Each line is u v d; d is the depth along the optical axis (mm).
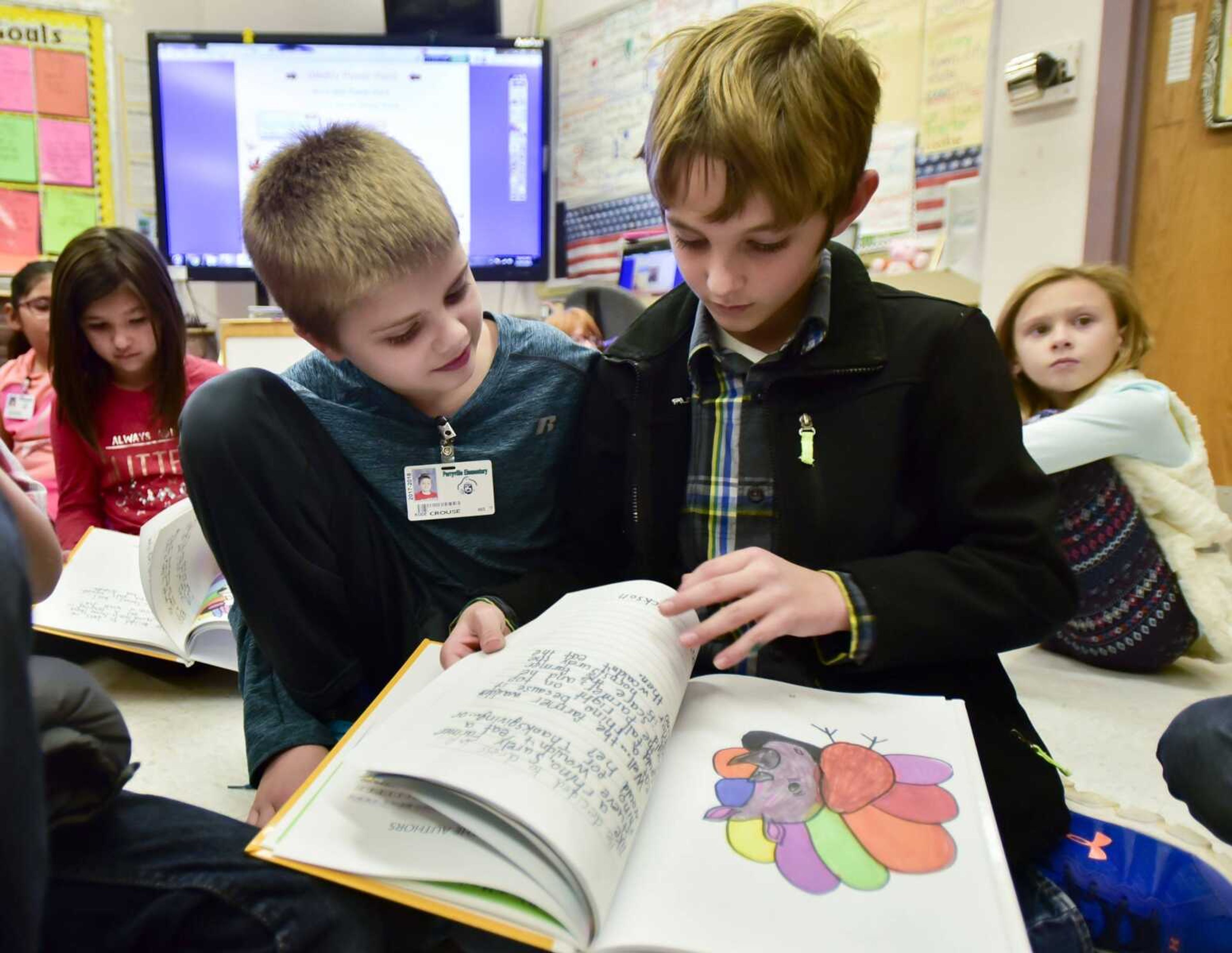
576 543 876
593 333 2014
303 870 414
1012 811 566
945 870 420
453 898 396
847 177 637
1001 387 673
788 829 449
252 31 2473
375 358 736
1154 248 1664
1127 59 1540
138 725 1017
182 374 1462
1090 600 1273
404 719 482
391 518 882
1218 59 1537
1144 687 1212
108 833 482
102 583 1167
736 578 575
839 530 677
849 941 374
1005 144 1692
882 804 469
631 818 436
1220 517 1231
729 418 734
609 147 2498
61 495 1489
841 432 682
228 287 2807
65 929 467
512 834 406
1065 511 1279
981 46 1692
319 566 766
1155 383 1296
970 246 1760
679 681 548
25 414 2002
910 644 592
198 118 2295
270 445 737
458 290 741
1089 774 888
